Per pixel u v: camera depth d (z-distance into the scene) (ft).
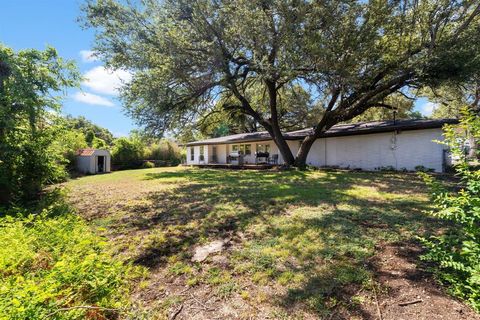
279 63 33.94
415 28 35.32
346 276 9.93
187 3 34.50
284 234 14.06
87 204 22.59
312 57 32.58
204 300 9.23
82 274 7.51
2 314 5.33
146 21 37.47
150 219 17.84
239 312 8.51
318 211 17.76
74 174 55.21
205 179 37.52
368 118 73.05
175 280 10.59
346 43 34.19
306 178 35.37
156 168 69.97
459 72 34.17
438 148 42.34
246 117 73.20
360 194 23.09
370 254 11.46
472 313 7.71
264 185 29.55
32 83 22.86
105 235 15.12
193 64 36.37
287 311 8.36
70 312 6.23
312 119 69.67
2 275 7.65
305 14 31.50
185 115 45.01
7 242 9.98
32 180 23.68
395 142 47.24
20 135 22.88
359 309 8.23
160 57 34.47
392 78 38.83
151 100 36.83
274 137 51.49
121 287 9.30
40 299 5.83
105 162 63.72
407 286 9.16
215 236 14.53
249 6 32.65
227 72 39.47
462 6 32.22
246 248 12.79
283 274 10.36
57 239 10.86
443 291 8.77
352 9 32.99
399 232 13.55
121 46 37.06
